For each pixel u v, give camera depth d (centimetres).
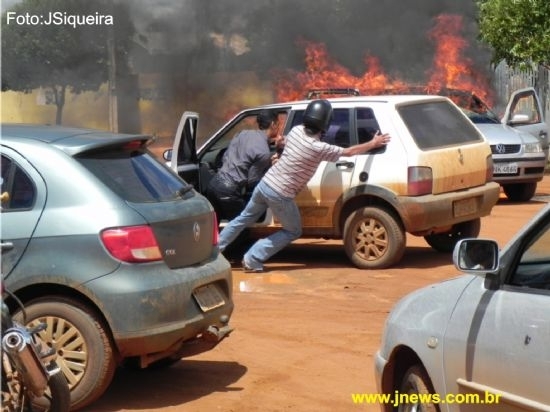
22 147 628
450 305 482
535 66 2248
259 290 1007
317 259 1190
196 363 748
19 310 612
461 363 459
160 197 650
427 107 1124
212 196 1130
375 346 785
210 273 661
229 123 1184
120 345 605
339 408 638
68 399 564
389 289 1002
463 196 1104
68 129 677
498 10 1917
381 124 1093
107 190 620
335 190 1101
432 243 1216
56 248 608
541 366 409
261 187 1069
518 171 1689
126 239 606
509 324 434
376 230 1097
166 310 613
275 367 733
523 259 452
